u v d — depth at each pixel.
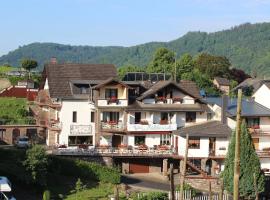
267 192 63.53
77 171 64.19
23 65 147.25
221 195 27.41
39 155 59.16
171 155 72.06
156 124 74.25
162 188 63.03
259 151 74.12
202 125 73.25
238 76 159.38
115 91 74.75
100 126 74.56
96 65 85.69
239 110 16.28
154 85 80.50
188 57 146.12
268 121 76.38
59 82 80.25
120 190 61.12
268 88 84.88
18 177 58.81
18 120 91.69
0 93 112.81
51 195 58.00
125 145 72.94
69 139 77.44
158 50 147.88
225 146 71.50
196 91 80.94
